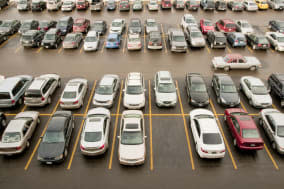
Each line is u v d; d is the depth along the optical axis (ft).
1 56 78.23
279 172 40.34
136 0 120.78
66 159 42.65
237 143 44.27
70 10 117.70
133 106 53.36
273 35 84.38
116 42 80.38
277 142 43.32
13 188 37.47
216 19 108.17
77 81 58.70
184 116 53.26
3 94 52.70
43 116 52.85
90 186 37.81
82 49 82.94
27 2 120.06
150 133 48.55
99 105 54.19
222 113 54.08
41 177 39.29
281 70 70.59
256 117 53.01
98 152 41.91
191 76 60.34
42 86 54.29
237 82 64.64
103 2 125.70
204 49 82.94
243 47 84.58
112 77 60.03
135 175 39.68
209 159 42.78
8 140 42.27
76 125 50.47
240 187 37.73
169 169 40.78
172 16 111.34
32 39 81.41
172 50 78.79
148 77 66.85
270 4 123.44
